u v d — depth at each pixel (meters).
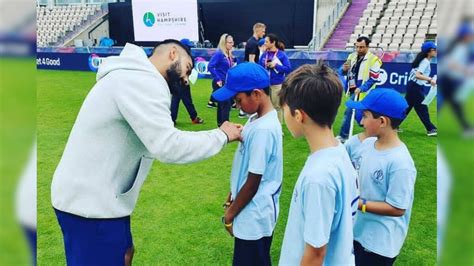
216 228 3.06
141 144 1.50
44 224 3.15
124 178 1.50
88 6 19.86
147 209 3.41
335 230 1.22
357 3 15.45
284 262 1.28
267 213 1.75
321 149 1.21
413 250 2.70
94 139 1.43
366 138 1.87
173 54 1.54
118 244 1.52
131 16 18.00
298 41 15.56
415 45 12.38
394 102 1.63
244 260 1.79
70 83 11.19
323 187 1.14
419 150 4.89
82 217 1.46
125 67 1.43
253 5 15.87
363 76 4.73
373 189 1.70
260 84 1.67
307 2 15.04
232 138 1.60
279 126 1.76
